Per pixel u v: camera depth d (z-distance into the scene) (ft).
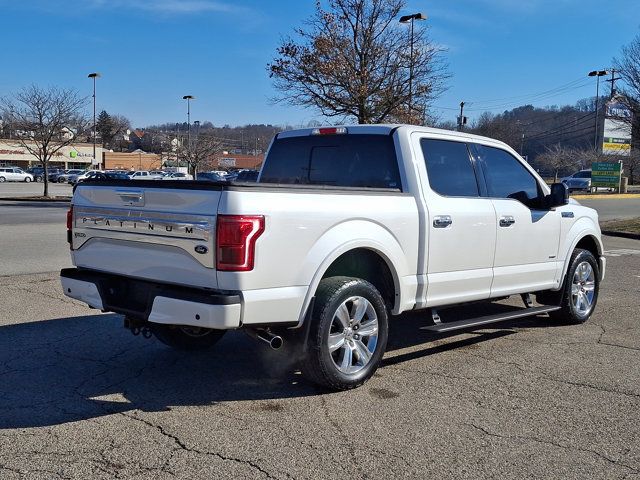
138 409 15.16
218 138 261.03
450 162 19.69
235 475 11.94
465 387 17.04
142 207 15.71
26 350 19.90
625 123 82.99
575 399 16.28
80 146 298.15
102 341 21.03
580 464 12.68
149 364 18.67
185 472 12.03
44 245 44.52
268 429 14.06
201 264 14.52
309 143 21.08
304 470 12.19
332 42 71.31
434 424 14.51
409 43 73.67
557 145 234.38
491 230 20.08
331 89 73.31
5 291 28.30
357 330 16.65
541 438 13.87
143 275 15.88
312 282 15.42
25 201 113.39
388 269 17.49
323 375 15.81
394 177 18.63
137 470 12.08
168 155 273.95
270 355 19.65
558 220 22.97
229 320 14.06
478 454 13.04
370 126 19.42
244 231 14.12
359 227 16.47
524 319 25.35
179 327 18.37
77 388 16.58
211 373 17.92
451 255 18.90
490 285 20.42
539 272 22.26
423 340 21.88
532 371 18.54
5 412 14.87
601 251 25.75
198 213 14.52
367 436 13.79
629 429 14.44
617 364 19.33
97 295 16.71
